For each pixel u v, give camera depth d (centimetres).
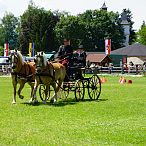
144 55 10900
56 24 13225
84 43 13612
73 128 1446
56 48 12912
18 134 1332
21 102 2256
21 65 2167
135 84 4219
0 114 1764
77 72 2381
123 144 1212
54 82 2219
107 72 7031
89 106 2067
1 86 3672
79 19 13800
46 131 1387
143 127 1477
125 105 2133
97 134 1348
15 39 16675
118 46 14312
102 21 14025
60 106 2059
